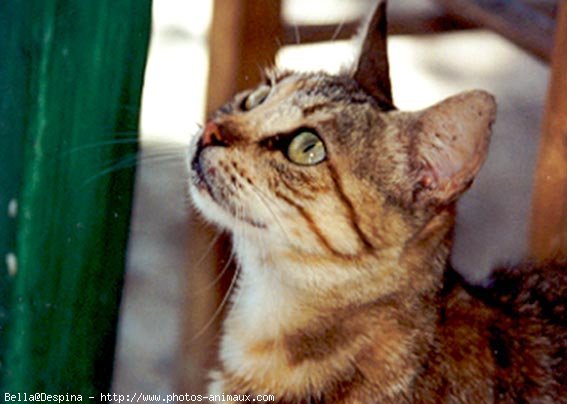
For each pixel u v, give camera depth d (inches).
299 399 46.8
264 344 47.2
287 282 46.8
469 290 47.4
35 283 44.0
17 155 43.4
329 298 46.6
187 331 56.0
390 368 46.4
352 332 46.6
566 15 48.6
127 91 44.2
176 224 63.8
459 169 46.1
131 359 60.6
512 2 57.2
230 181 46.3
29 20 42.9
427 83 71.3
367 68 48.4
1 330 44.3
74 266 44.3
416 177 46.3
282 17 54.2
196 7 77.9
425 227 46.4
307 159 46.1
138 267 63.1
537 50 56.5
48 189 43.7
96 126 43.9
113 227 44.8
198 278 55.4
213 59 53.9
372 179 46.2
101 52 43.6
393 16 64.3
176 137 64.4
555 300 47.8
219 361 50.3
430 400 46.2
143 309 62.0
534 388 46.4
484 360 46.4
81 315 44.7
